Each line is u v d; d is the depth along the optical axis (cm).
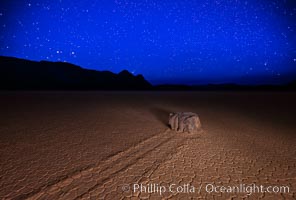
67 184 327
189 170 385
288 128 757
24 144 524
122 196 296
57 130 682
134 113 1098
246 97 2502
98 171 376
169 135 635
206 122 861
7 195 293
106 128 725
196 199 292
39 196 292
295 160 440
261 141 581
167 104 1598
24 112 1053
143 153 475
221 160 436
